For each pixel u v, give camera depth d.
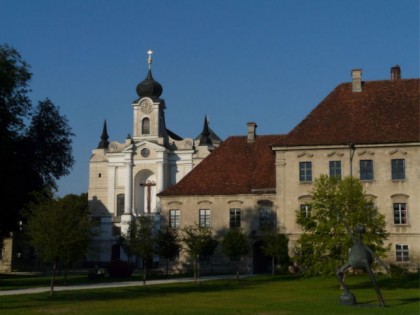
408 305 32.28
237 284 51.38
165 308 31.33
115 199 109.75
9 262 98.44
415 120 66.56
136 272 81.12
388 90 70.44
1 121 59.91
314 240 44.97
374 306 31.75
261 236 69.50
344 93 71.56
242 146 80.19
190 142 109.88
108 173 110.69
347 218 44.53
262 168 76.44
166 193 76.56
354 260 32.81
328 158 66.88
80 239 41.91
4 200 63.97
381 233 46.34
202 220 75.06
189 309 30.72
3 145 60.00
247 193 73.81
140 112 110.38
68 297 38.66
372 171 65.75
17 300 36.41
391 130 66.12
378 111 68.56
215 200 74.94
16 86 62.91
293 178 67.81
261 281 55.31
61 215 41.69
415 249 63.81
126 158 108.44
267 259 73.56
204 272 73.44
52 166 74.25
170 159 109.75
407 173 64.81
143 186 109.31
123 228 104.38
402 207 64.75
